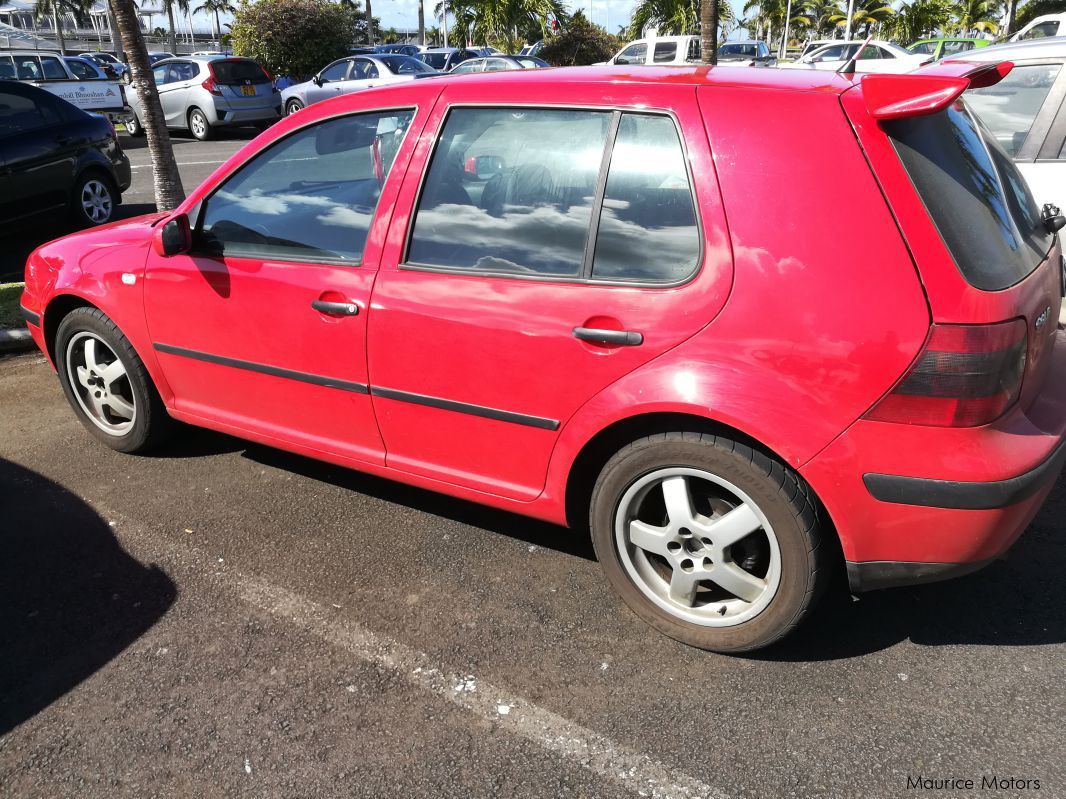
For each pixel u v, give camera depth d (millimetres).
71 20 61438
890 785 2072
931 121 2303
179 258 3311
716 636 2514
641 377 2359
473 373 2666
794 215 2184
